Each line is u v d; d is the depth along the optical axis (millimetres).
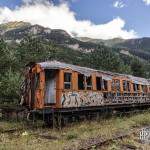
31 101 18453
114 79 24750
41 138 13867
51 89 18297
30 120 18656
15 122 18891
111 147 11852
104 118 22750
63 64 19031
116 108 25656
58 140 13164
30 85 18594
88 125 18203
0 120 19312
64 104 18094
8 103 23047
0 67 28562
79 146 11484
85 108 20312
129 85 27797
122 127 17766
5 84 23859
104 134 14742
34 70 18469
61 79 18062
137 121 21094
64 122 18391
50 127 17672
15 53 36312
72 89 18922
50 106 17750
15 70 30141
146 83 32938
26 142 12625
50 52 52031
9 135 14305
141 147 12312
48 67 17828
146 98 32250
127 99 26969
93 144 11648
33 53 45969
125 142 12984
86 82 20531
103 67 65625
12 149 10742
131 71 69812
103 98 22547
